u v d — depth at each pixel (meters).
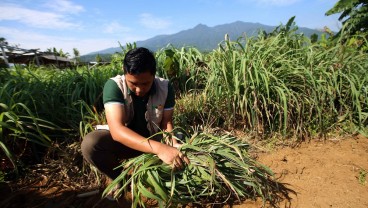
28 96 2.58
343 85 2.82
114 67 3.99
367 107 2.77
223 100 2.77
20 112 2.36
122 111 1.61
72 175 2.14
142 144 1.52
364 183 1.90
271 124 2.70
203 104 2.86
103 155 1.74
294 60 2.89
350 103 2.83
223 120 2.86
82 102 2.55
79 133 2.47
